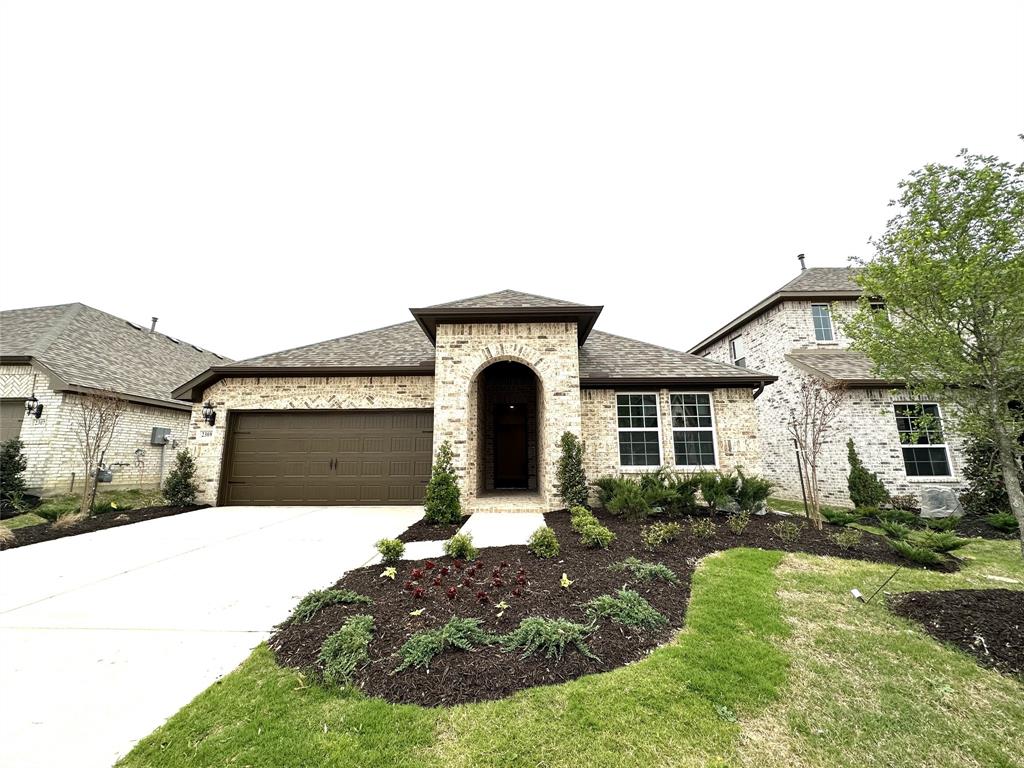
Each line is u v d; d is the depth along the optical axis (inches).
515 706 114.1
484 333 404.8
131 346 660.1
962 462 455.8
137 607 179.5
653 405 440.1
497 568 207.2
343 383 461.7
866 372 478.6
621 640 146.0
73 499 441.1
